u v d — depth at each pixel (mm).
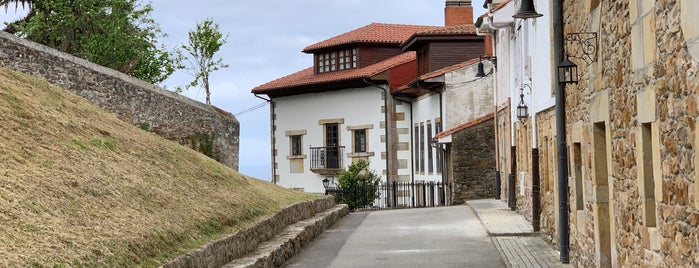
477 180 31953
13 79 15242
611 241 10000
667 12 6828
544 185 17469
